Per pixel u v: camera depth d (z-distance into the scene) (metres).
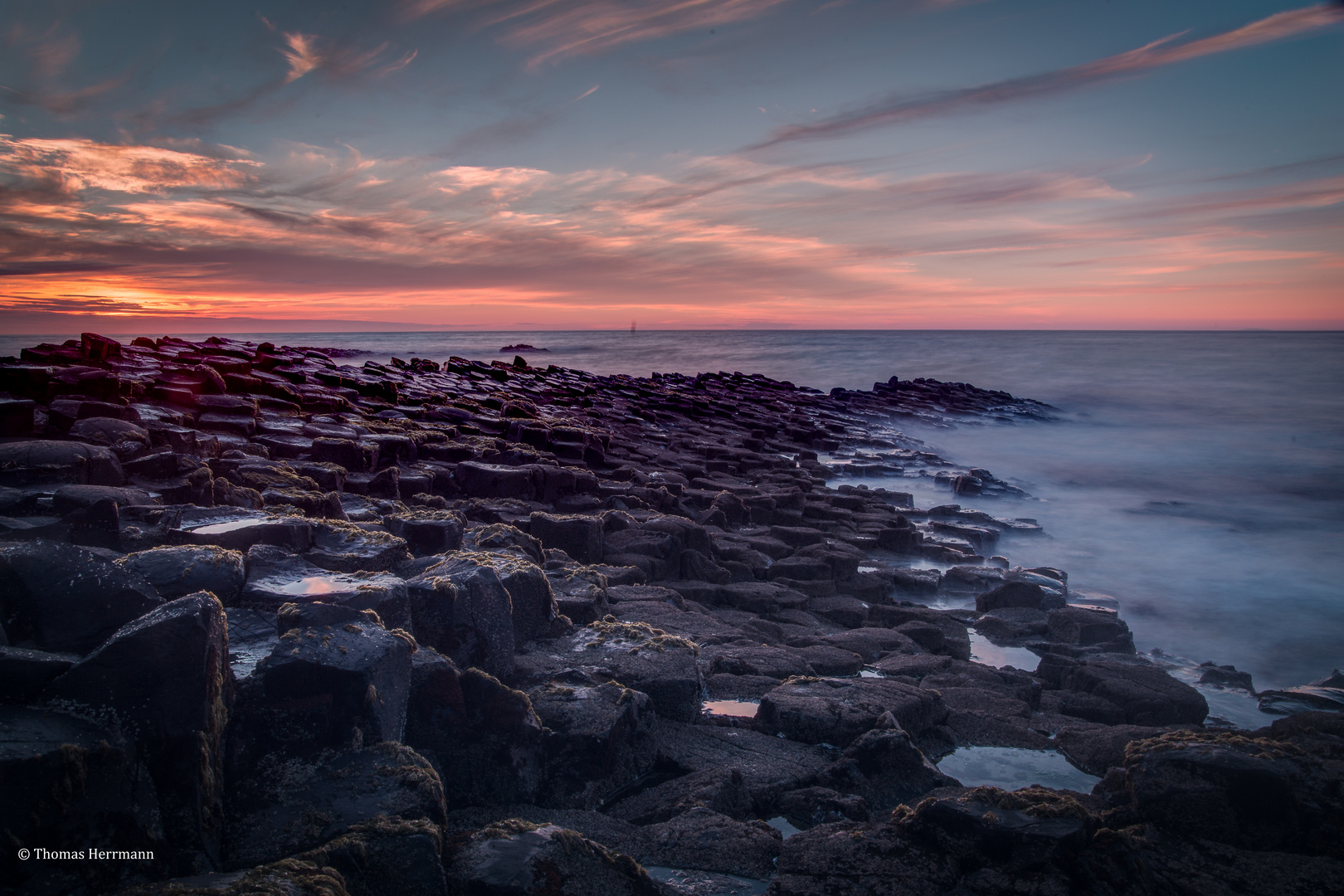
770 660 7.76
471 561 6.61
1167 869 4.34
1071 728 6.79
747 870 4.39
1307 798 4.65
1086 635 10.41
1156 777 4.86
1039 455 34.47
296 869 3.16
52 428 10.57
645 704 5.75
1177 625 13.05
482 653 5.73
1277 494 25.94
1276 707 8.23
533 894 3.40
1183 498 25.28
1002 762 6.35
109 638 3.73
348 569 6.30
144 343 27.38
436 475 13.68
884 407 46.41
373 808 3.71
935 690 6.96
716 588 10.84
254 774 3.87
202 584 4.83
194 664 3.50
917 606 11.77
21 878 2.88
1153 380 71.31
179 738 3.41
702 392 45.88
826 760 5.82
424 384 31.39
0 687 3.29
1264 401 54.81
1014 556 17.44
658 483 16.59
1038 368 84.75
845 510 17.17
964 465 31.98
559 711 5.41
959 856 4.19
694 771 5.55
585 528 10.75
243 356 27.05
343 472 11.64
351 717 4.07
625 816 5.06
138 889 2.92
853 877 4.14
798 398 46.69
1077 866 4.02
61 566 4.01
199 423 13.45
